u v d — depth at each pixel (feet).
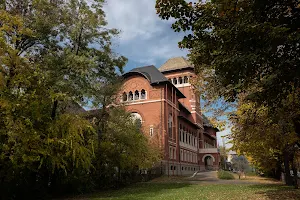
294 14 22.82
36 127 49.21
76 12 66.18
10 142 42.50
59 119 53.72
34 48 60.85
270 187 66.90
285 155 71.36
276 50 20.51
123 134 78.18
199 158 204.33
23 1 57.88
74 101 62.23
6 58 43.52
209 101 58.75
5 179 47.16
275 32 19.42
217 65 23.94
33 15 57.82
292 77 21.81
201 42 25.44
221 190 63.57
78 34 66.23
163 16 25.30
